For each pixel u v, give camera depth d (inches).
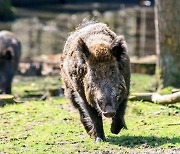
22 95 1105.4
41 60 1631.4
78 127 727.7
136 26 2706.7
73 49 620.4
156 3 1040.2
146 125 721.0
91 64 576.7
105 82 569.0
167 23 1023.0
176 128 693.3
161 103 844.6
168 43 1026.1
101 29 633.0
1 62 1298.0
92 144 623.2
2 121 778.2
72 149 611.2
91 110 617.0
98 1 4175.7
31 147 632.4
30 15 3289.9
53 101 931.3
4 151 618.5
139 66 1327.5
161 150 588.7
